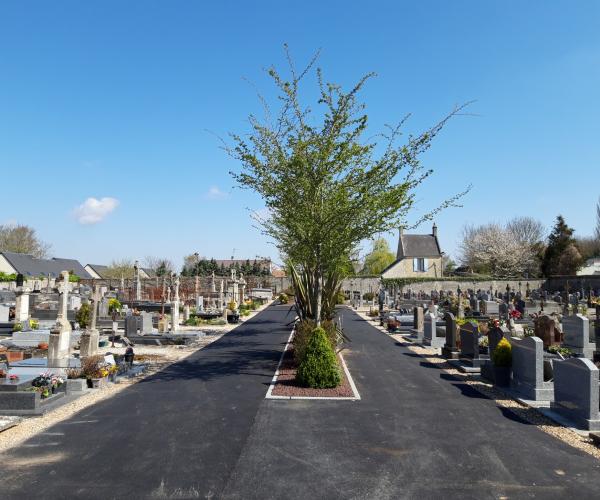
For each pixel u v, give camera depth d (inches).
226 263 3472.0
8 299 1360.7
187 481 243.6
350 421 347.3
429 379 504.7
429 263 2684.5
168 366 581.0
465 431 326.6
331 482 242.5
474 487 237.6
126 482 242.7
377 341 835.4
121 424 340.8
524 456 279.9
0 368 468.1
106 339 800.3
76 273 3078.2
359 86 502.6
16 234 3176.7
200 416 359.9
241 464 265.7
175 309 913.5
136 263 1718.8
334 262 538.0
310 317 629.0
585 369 333.4
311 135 520.1
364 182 499.5
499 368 456.1
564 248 2258.9
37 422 346.9
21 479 246.7
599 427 327.9
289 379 491.2
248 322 1212.5
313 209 511.2
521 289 2239.2
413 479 246.7
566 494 230.2
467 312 1272.1
